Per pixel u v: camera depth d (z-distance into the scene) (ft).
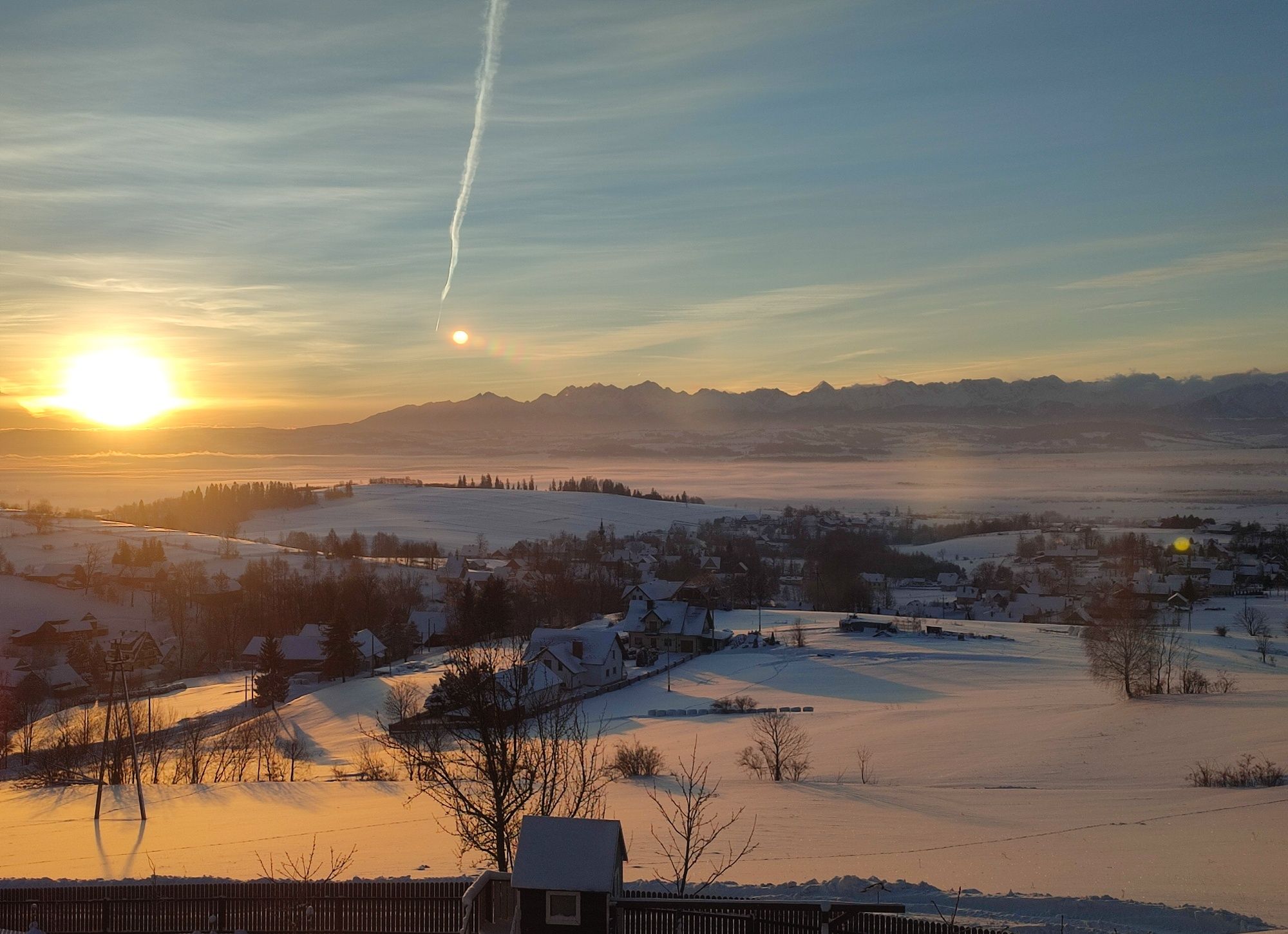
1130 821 123.13
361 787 169.07
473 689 95.71
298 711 285.64
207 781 198.18
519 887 69.87
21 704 313.53
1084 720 208.44
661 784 163.22
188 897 84.28
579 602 486.79
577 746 131.13
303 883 83.76
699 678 311.47
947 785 159.74
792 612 478.59
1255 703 208.85
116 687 344.28
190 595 495.82
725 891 87.66
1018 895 85.51
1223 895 87.66
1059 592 569.64
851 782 165.48
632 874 99.55
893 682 287.89
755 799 146.20
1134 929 77.41
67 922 84.94
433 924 82.02
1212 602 517.55
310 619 444.14
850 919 71.67
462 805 122.83
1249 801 130.82
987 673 296.51
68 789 179.52
